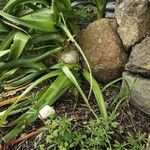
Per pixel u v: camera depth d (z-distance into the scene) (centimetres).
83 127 73
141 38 77
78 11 93
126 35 78
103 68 80
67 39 82
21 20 77
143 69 73
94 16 97
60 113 77
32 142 73
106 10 97
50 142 68
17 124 76
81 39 85
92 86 77
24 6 91
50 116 73
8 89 85
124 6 78
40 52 85
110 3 97
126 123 73
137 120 74
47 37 82
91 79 74
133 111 76
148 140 64
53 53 83
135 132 71
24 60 81
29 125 76
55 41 84
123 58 80
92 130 68
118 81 81
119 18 79
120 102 73
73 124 74
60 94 77
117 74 81
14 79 85
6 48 81
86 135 71
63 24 80
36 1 83
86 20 96
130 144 68
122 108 76
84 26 94
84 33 85
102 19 83
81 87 82
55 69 83
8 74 82
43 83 85
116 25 81
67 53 83
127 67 76
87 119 75
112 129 71
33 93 78
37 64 82
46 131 73
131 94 74
